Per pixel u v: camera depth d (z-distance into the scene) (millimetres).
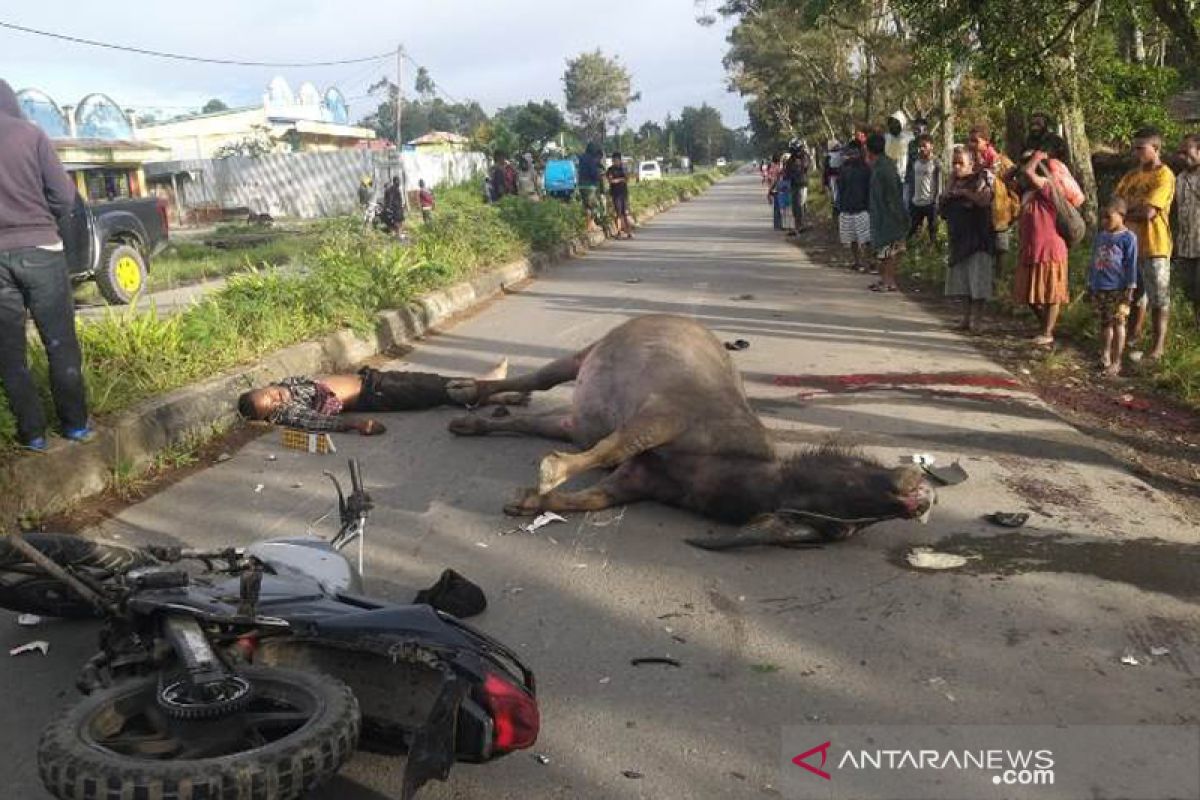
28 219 5711
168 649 3119
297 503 6051
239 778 2527
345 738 2732
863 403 8062
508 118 84062
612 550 5328
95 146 35281
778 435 7164
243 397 7535
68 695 3992
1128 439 7309
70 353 6008
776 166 36000
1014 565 5082
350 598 3572
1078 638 4359
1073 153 13883
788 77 45875
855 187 16094
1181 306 9836
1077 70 13570
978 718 3793
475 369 9617
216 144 53062
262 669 2988
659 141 126625
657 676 4105
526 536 5527
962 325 11164
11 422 5781
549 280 16062
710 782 3439
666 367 5906
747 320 11820
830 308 12672
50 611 4379
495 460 6824
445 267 13008
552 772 3490
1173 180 8828
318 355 9188
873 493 4973
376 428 7418
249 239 27203
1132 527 5551
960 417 7645
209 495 6211
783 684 4039
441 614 3354
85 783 2508
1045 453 6816
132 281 15172
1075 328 10508
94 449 6156
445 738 2865
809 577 4988
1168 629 4426
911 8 13195
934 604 4680
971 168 10938
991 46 12734
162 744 2838
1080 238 9844
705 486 5445
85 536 5508
